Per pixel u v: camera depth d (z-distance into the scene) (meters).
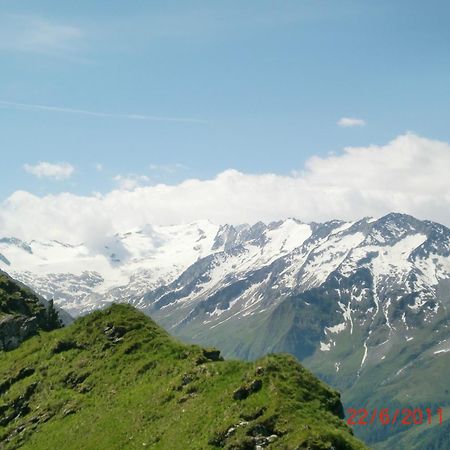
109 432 95.19
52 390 115.12
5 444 105.81
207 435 82.69
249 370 90.88
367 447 78.25
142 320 126.94
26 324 144.62
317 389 87.56
